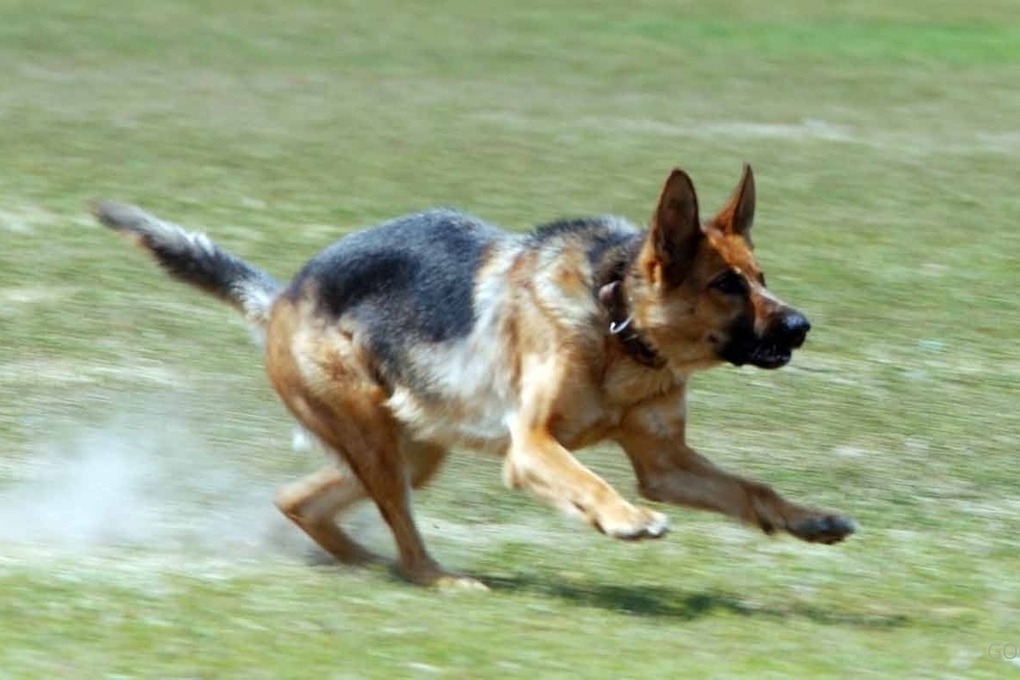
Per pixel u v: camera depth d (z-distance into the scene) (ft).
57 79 107.24
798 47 131.75
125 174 77.00
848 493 39.83
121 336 51.93
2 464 40.06
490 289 32.55
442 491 39.42
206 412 45.16
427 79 113.50
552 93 108.78
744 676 26.37
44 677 24.98
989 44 134.92
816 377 49.88
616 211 73.10
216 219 68.54
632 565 34.53
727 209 31.83
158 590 30.19
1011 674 27.20
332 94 105.81
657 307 30.91
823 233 69.77
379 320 33.73
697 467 32.19
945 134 96.99
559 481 30.86
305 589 31.32
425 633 28.27
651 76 116.88
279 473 40.57
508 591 32.55
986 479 41.11
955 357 52.65
